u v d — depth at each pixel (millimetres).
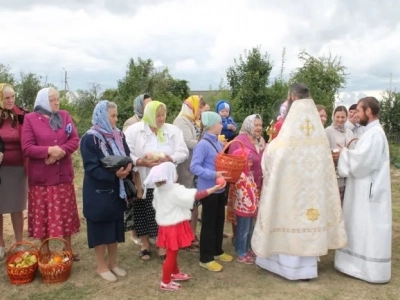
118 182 4207
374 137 4266
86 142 4117
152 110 4664
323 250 4336
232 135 6645
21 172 4852
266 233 4344
